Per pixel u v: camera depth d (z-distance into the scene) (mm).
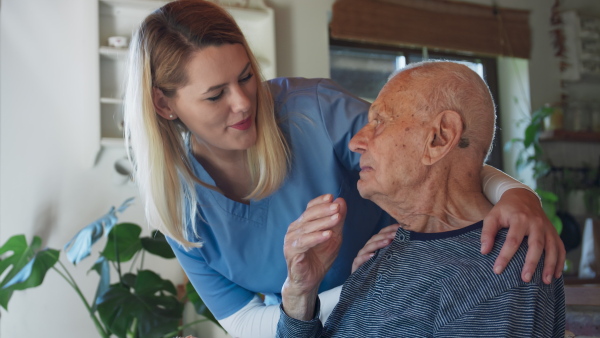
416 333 994
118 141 3281
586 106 4523
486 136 1053
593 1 4715
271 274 1440
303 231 1036
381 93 1095
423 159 1027
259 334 1414
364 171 1087
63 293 3207
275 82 1444
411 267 1034
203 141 1334
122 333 2705
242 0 3549
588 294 1361
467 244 1001
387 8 3990
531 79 4461
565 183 4445
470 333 922
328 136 1380
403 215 1086
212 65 1161
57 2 3324
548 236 962
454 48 4195
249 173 1387
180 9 1213
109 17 3387
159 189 1329
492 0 4375
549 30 4555
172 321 2734
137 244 3043
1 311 3096
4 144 3197
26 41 3271
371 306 1062
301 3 3826
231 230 1395
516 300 915
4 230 3160
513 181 1096
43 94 3268
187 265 1494
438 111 1026
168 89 1217
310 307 1118
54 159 3260
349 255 1418
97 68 3260
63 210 3250
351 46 4062
